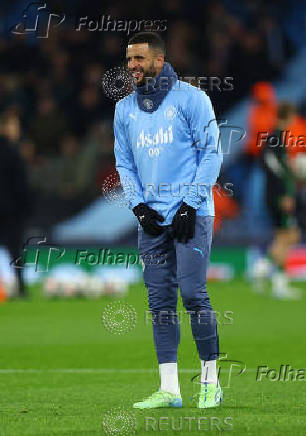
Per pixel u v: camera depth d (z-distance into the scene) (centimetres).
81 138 8150
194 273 2467
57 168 7612
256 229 7200
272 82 8362
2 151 5916
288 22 8594
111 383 2969
